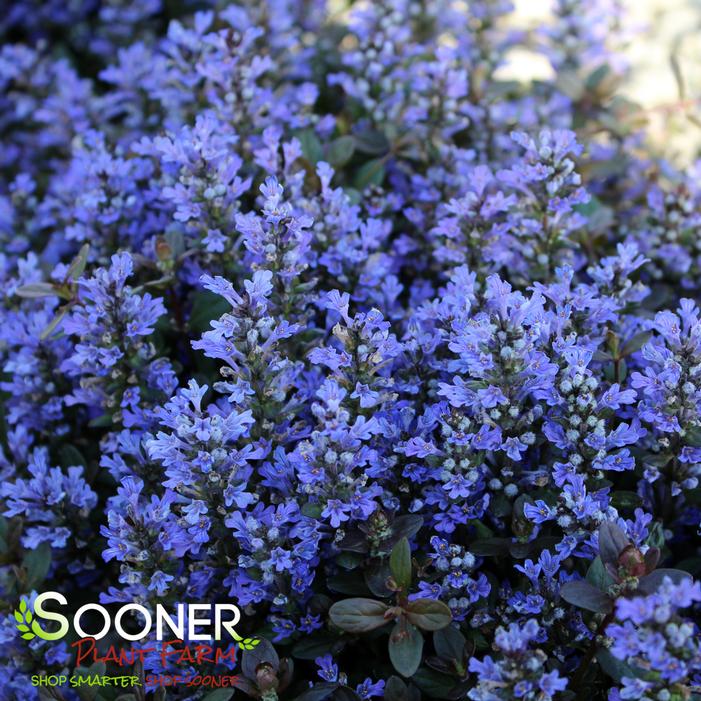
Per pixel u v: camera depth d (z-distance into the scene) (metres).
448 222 0.67
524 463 0.61
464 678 0.57
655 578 0.54
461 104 0.80
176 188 0.65
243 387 0.58
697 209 0.73
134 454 0.62
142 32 1.05
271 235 0.60
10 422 0.69
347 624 0.55
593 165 0.79
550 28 0.86
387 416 0.60
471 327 0.57
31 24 1.14
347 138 0.75
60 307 0.67
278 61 0.85
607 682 0.58
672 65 0.83
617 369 0.62
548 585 0.57
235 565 0.59
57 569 0.66
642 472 0.61
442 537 0.61
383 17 0.80
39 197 0.89
